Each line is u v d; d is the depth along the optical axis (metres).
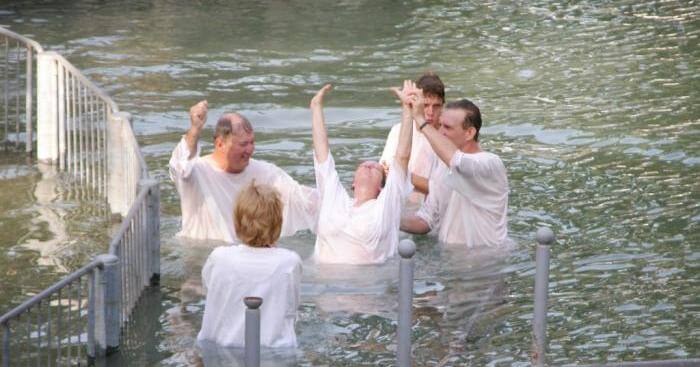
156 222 31.39
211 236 34.84
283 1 80.31
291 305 27.28
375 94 53.78
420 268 32.84
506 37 68.00
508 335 28.14
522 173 41.81
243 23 71.88
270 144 45.22
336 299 30.39
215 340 27.44
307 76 57.50
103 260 26.67
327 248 33.50
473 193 34.50
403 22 72.56
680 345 27.61
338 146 45.06
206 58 61.31
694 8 75.69
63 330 28.39
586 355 27.05
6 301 30.22
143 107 50.88
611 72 58.31
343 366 26.27
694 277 31.92
